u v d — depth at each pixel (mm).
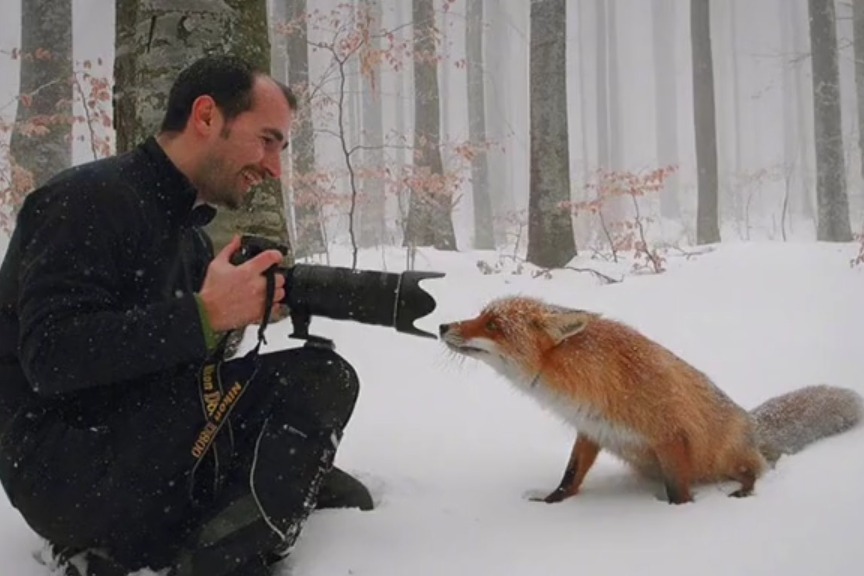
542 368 1960
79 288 1453
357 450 2252
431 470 2121
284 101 1641
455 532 1732
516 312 2029
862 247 5695
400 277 1626
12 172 5668
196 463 1549
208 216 1684
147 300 1583
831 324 3828
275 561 1635
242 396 1618
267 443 1559
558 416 1997
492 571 1568
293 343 2986
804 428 2262
